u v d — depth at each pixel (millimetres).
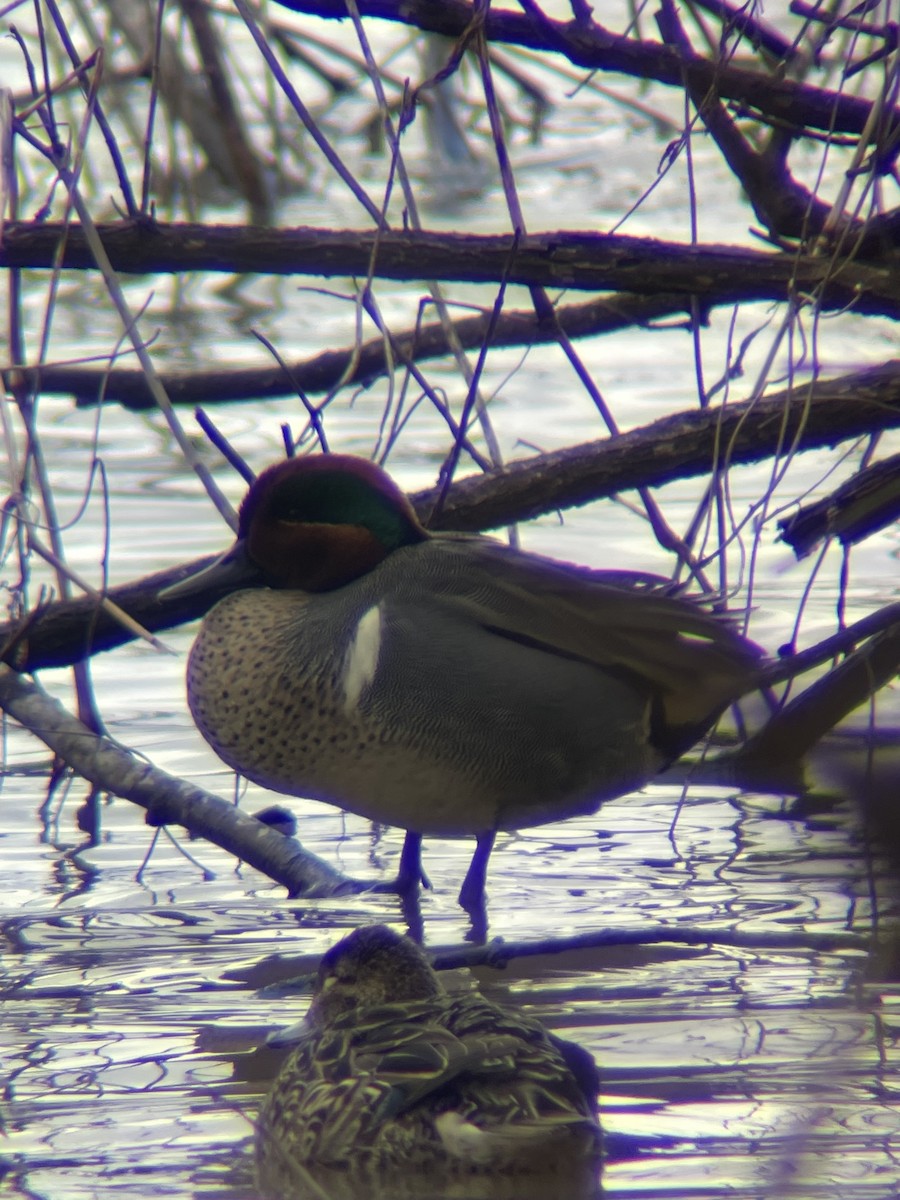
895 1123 6664
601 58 10188
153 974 8500
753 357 19312
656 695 9758
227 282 23469
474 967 8508
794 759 11211
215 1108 7012
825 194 20391
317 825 10891
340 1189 6344
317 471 9898
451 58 9789
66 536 14773
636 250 9805
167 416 9836
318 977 7637
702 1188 6164
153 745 11664
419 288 22625
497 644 9422
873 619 10266
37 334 20438
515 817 9633
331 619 9516
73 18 22344
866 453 10336
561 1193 6195
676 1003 7988
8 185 9656
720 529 9828
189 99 23422
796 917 9109
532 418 17562
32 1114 6922
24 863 10078
